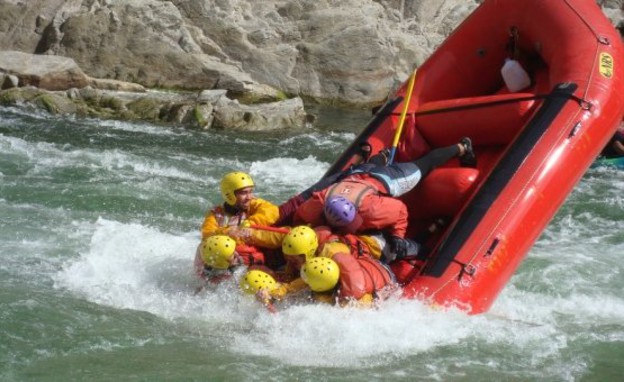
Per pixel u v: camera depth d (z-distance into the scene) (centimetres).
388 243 840
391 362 721
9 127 1752
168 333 762
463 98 1028
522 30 1067
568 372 724
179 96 2089
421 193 934
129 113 1992
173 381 668
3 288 838
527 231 843
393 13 2592
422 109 1023
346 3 2503
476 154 986
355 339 746
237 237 845
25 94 2005
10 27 2388
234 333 768
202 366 697
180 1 2402
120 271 912
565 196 888
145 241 1010
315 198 859
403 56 2458
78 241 1017
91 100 2047
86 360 697
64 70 2116
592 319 872
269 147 1762
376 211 829
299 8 2462
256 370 694
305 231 800
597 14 1040
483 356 741
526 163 870
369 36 2391
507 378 706
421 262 859
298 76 2398
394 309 775
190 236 1086
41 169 1377
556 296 941
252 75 2392
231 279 827
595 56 971
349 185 848
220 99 2017
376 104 2408
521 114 941
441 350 746
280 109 2031
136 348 725
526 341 780
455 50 1109
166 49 2317
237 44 2398
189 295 846
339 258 778
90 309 802
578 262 1062
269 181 1441
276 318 769
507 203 843
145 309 816
